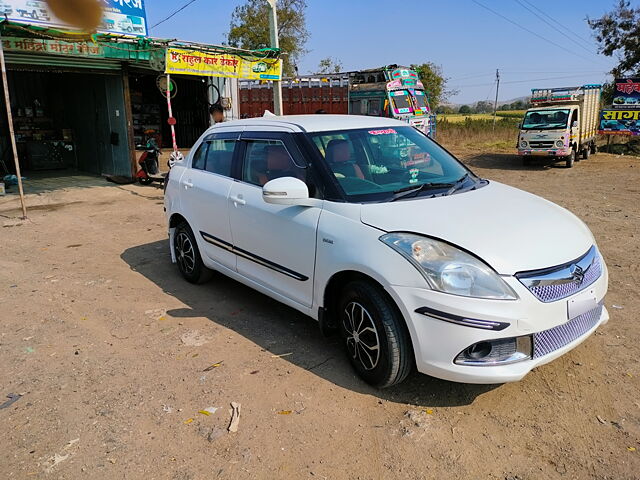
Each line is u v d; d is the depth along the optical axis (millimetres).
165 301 5020
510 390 3389
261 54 11867
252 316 4641
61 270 6004
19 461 2807
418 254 3035
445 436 2957
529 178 14500
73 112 14586
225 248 4727
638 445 2842
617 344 3939
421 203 3516
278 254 4027
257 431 3023
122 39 9711
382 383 3307
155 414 3199
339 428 3041
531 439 2920
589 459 2748
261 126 4527
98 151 13758
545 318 2955
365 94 16953
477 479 2633
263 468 2732
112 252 6742
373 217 3359
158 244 7102
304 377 3588
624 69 30328
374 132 4312
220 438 2967
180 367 3752
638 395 3291
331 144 4008
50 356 3947
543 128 16516
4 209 9523
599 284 3301
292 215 3826
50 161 14867
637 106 19969
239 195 4430
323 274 3561
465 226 3197
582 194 11250
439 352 2973
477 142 27641
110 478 2672
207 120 16719
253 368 3723
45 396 3412
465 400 3295
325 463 2764
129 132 12375
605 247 6535
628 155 20938
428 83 40875
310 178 3818
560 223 3486
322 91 17984
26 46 9734
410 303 3010
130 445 2922
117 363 3824
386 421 3100
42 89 15625
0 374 3701
